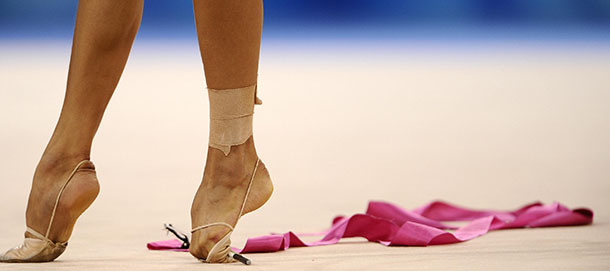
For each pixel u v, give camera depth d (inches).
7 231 277.3
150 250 236.7
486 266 202.5
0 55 1423.5
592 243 240.4
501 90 1000.9
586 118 743.7
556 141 594.2
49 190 211.8
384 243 245.3
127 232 275.1
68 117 213.6
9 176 426.0
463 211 316.8
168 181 418.0
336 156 524.4
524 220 276.1
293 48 1729.8
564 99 904.9
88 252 232.7
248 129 214.8
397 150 553.3
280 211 332.8
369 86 1063.6
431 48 1733.5
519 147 565.3
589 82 1072.8
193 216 213.6
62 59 1352.1
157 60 1440.7
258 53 211.8
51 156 213.6
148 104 863.7
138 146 564.7
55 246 213.5
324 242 249.1
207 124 709.9
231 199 212.2
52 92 933.8
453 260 212.4
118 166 472.4
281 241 231.5
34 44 1696.6
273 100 903.7
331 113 792.9
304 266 204.4
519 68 1272.1
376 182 419.5
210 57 207.6
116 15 206.1
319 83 1095.6
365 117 762.2
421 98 928.3
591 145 571.8
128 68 1290.6
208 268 201.2
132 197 365.1
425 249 233.3
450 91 998.4
